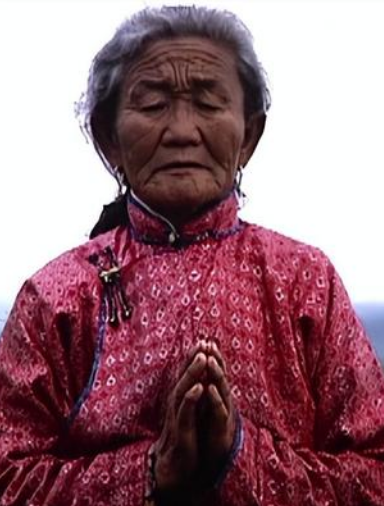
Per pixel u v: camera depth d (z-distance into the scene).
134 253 3.01
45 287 3.01
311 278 2.99
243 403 2.81
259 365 2.85
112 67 3.03
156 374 2.81
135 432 2.80
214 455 2.70
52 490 2.79
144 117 2.94
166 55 2.95
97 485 2.76
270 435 2.79
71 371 2.94
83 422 2.85
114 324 2.93
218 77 2.96
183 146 2.91
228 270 2.95
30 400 2.90
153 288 2.93
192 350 2.66
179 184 2.91
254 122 3.14
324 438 2.90
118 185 3.16
